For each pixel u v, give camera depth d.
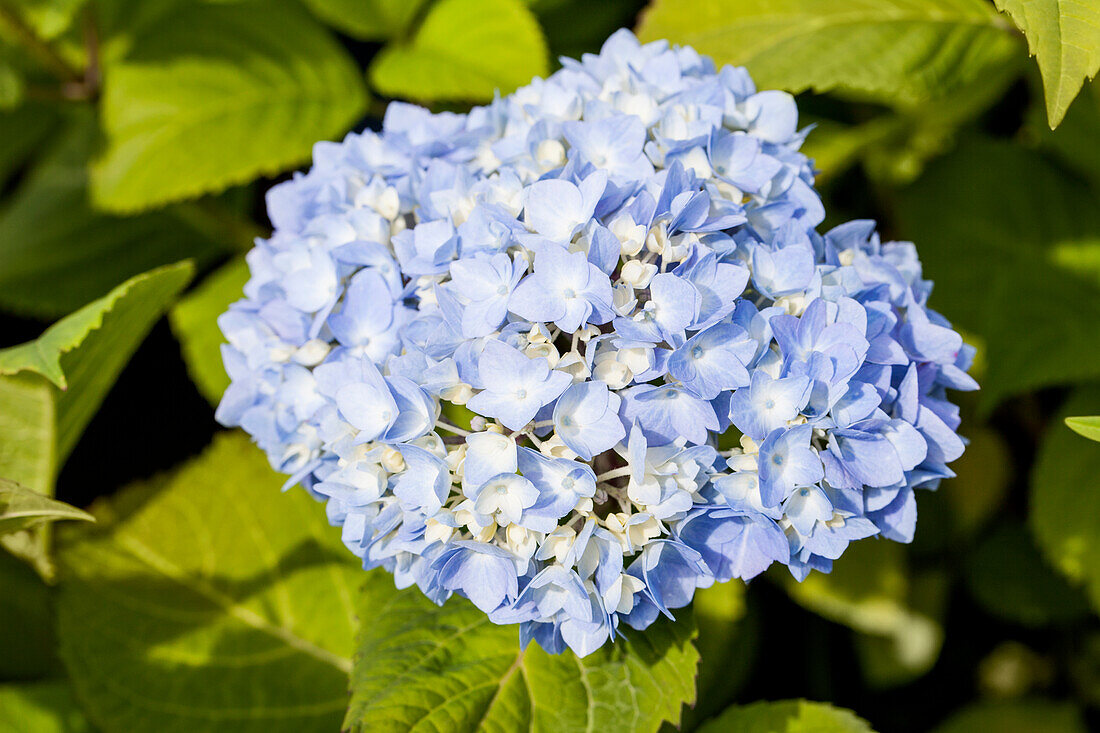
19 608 0.68
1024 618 0.72
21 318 0.76
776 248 0.52
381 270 0.53
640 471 0.50
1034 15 0.54
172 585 0.63
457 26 0.67
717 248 0.52
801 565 0.52
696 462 0.51
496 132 0.55
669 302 0.50
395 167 0.55
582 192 0.51
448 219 0.53
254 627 0.62
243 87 0.68
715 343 0.50
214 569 0.63
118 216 0.73
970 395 0.71
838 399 0.50
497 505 0.50
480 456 0.50
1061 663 0.74
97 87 0.70
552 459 0.50
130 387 0.72
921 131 0.70
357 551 0.53
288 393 0.54
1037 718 0.71
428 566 0.51
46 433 0.60
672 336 0.50
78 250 0.73
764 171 0.53
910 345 0.53
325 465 0.53
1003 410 0.73
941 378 0.54
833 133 0.68
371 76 0.67
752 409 0.50
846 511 0.51
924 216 0.70
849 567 0.69
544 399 0.49
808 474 0.50
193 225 0.75
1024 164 0.70
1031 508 0.67
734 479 0.51
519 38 0.67
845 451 0.51
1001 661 0.75
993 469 0.72
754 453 0.51
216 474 0.64
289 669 0.62
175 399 0.72
